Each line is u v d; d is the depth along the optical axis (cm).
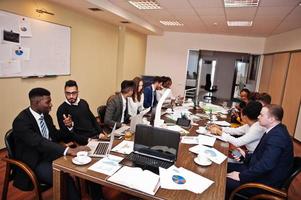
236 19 448
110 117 254
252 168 163
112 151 159
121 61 591
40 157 172
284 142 160
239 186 161
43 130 183
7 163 164
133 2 391
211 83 730
